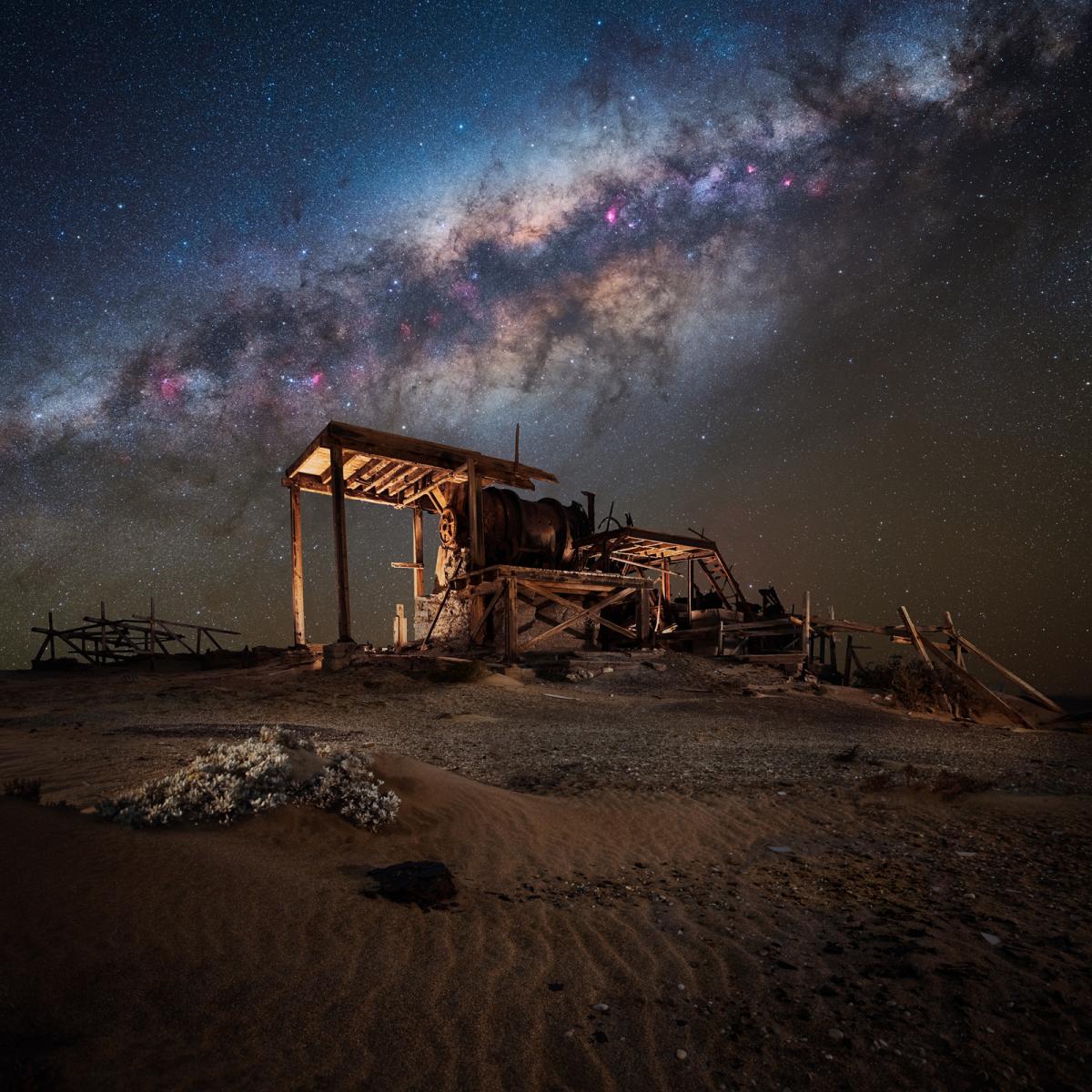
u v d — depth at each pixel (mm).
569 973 3570
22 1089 2203
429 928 3910
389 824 5570
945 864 5480
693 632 27672
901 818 6922
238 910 3693
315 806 5512
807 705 18344
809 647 24859
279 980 3148
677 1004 3322
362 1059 2707
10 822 4125
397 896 4254
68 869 3678
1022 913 4492
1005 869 5375
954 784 8102
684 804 7332
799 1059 2906
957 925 4281
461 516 28562
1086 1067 2877
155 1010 2770
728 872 5305
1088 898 4750
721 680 21562
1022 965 3760
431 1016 3051
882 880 5117
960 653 23688
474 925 4039
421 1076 2652
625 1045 2969
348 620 23516
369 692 18078
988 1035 3107
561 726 13953
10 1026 2488
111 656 32312
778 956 3840
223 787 5402
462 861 5160
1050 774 9953
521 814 6422
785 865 5465
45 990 2711
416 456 25375
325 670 22562
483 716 14977
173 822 4895
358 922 3834
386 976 3330
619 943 3955
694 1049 2957
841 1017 3227
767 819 6859
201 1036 2676
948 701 20766
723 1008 3295
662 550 33656
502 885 4762
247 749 6188
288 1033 2795
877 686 23688
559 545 29688
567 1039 2984
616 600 26422
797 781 8656
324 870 4570
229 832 4906
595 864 5391
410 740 11422
